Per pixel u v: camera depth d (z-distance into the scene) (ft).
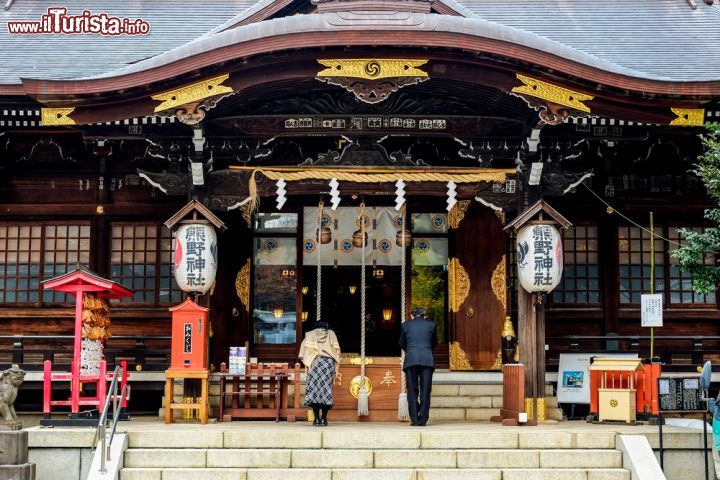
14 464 34.40
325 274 62.13
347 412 45.55
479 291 54.60
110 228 54.95
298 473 35.55
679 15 64.90
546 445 37.91
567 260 55.31
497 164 50.52
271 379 45.39
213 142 46.73
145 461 36.40
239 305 54.54
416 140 51.47
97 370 42.11
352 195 52.90
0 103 48.39
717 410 35.42
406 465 36.45
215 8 65.26
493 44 41.42
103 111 43.37
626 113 43.60
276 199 51.55
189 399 44.70
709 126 44.45
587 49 58.70
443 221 55.62
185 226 45.01
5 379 35.65
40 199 54.80
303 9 54.54
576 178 46.85
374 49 41.98
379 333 62.54
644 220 55.36
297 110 46.47
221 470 35.55
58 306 54.49
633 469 35.83
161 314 54.13
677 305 55.26
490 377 51.11
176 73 41.86
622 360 44.11
